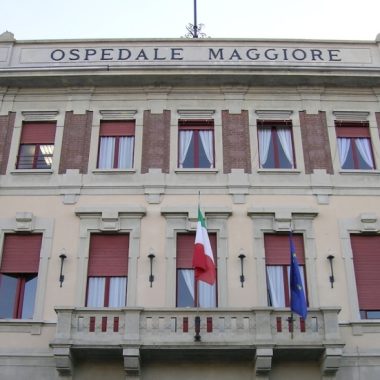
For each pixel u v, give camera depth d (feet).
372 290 60.44
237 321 54.49
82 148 66.90
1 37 73.87
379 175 65.87
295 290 54.34
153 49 73.00
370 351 56.54
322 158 66.64
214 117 69.05
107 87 70.54
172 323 54.44
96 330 54.08
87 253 61.16
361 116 69.72
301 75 69.56
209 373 55.01
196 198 64.08
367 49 73.92
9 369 55.62
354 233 62.64
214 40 73.41
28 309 59.36
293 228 62.44
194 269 58.54
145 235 61.82
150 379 54.75
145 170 65.57
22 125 68.90
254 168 65.98
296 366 55.36
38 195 64.23
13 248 61.87
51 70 69.36
